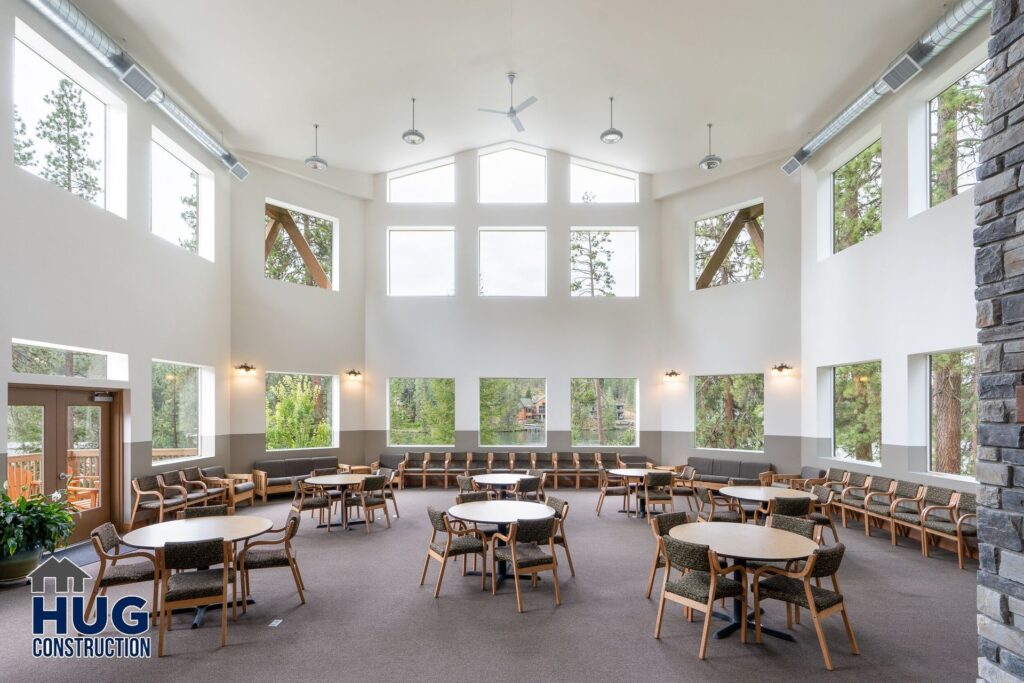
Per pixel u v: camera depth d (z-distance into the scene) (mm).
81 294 6391
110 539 4465
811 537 4480
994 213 2188
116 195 7184
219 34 6848
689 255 11172
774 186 10039
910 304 7117
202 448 9203
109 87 6898
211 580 4184
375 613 4555
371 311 11516
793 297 9703
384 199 11625
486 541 5160
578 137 10539
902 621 4398
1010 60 2131
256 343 10039
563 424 11336
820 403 9180
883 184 7605
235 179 9922
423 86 8609
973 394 6512
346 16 6820
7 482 5352
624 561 6000
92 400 6844
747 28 6852
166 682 3477
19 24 5594
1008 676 2043
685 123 9367
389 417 11484
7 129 5414
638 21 7000
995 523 2119
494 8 6848
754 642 4020
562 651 3881
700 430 10984
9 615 4480
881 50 6887
